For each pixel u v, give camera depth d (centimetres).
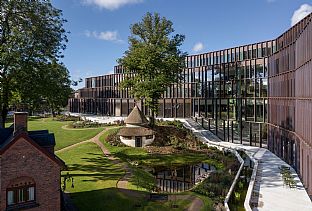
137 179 2767
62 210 1842
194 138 4778
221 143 4750
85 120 6844
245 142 4644
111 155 3812
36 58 2681
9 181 1488
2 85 2564
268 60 4166
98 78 9219
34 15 2595
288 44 3192
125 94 8012
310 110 2219
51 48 2769
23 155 1528
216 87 5303
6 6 2481
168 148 4256
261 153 3828
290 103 3116
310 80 2227
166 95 6588
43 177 1593
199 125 5716
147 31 4878
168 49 4850
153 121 4859
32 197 1561
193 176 3117
